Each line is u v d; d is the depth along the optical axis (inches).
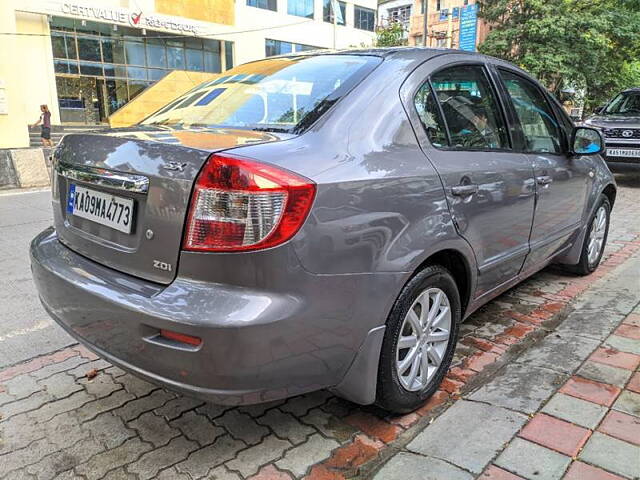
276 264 68.7
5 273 188.1
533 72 678.5
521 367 109.3
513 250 118.6
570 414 91.4
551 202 133.0
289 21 1184.2
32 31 847.1
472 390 102.5
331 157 77.5
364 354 82.1
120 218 79.6
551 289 159.6
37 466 83.7
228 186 67.9
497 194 106.6
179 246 71.4
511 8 746.2
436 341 99.0
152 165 74.3
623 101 422.3
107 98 971.9
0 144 664.4
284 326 69.9
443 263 101.0
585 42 682.8
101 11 894.4
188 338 68.7
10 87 664.4
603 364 108.8
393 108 90.3
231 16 1075.3
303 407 99.6
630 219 266.5
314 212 71.3
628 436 85.0
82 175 85.7
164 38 1016.2
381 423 94.0
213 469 82.6
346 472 81.4
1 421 95.5
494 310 143.3
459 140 103.1
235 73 116.7
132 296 73.8
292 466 83.0
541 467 78.5
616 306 142.0
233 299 68.4
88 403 101.7
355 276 76.9
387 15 1668.3
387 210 80.7
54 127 880.9
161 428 93.6
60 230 96.7
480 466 79.5
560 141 144.6
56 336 133.2
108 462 84.6
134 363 75.7
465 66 111.2
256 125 89.7
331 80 94.3
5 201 370.0
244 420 95.7
